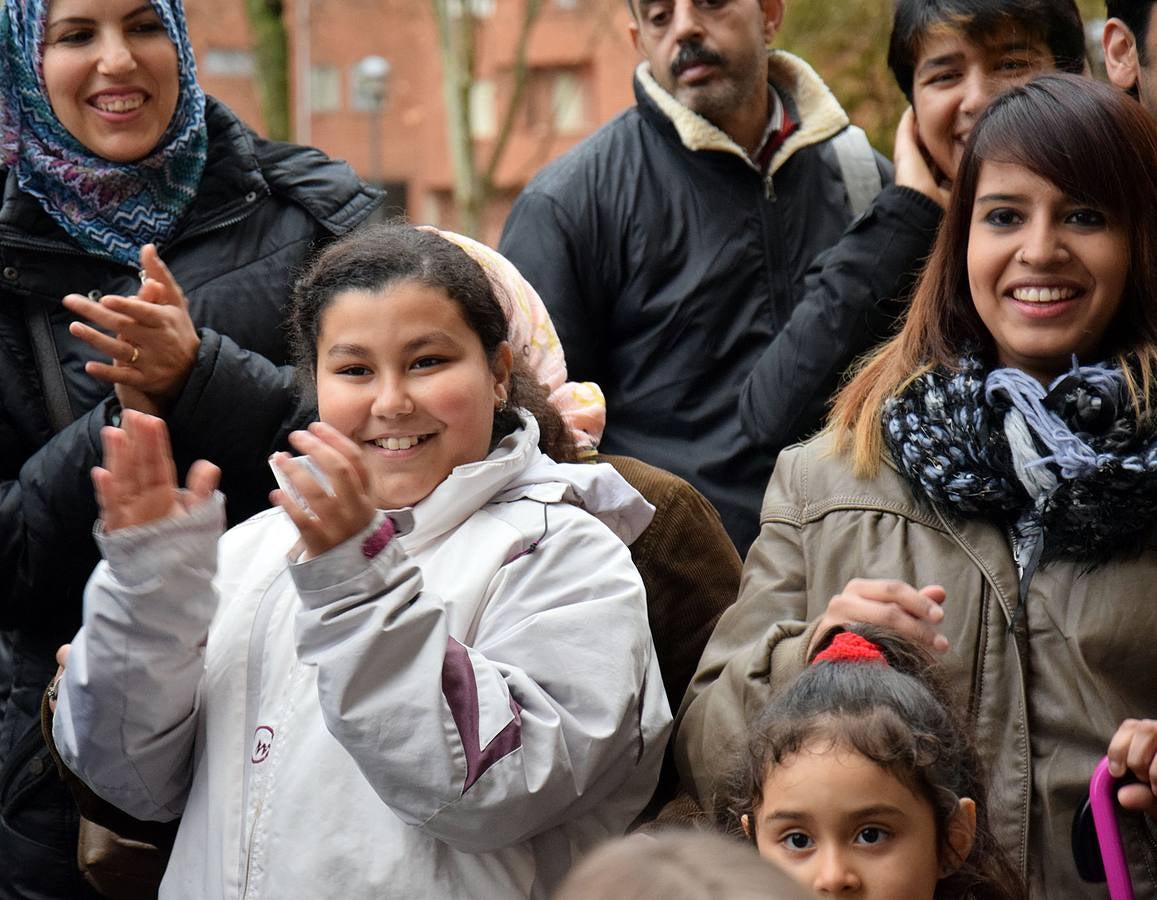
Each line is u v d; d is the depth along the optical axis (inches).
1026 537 161.2
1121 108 166.6
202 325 192.7
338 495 135.7
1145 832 149.6
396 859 140.9
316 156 206.4
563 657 146.0
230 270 196.7
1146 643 153.6
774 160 241.8
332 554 135.9
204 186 198.8
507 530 152.7
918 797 136.6
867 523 165.2
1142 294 165.9
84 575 183.0
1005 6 216.2
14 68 195.9
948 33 218.2
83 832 175.3
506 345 163.9
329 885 140.6
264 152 204.7
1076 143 163.8
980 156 168.7
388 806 139.6
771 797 138.3
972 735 148.9
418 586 138.8
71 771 163.3
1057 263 163.9
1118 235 165.0
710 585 180.2
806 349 214.2
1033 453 158.4
